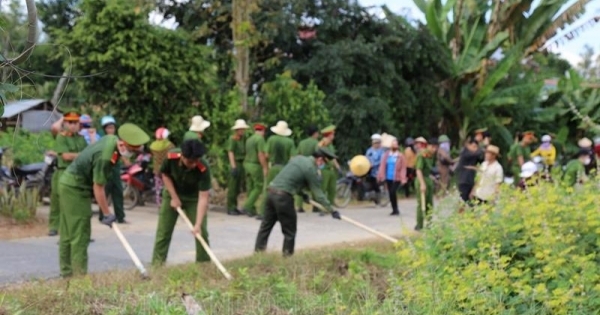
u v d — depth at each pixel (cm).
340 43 2080
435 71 2348
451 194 917
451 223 698
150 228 1188
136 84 1505
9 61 351
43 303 553
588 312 476
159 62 1491
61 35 1484
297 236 1144
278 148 1359
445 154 1784
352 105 2005
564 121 2527
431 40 2239
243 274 632
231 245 1047
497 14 2336
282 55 2167
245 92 1825
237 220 1350
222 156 1620
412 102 2244
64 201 718
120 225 1213
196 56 1571
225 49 2089
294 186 838
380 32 2195
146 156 1462
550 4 2328
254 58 2038
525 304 509
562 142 2448
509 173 1566
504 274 523
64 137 1035
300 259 761
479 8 2372
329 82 2053
